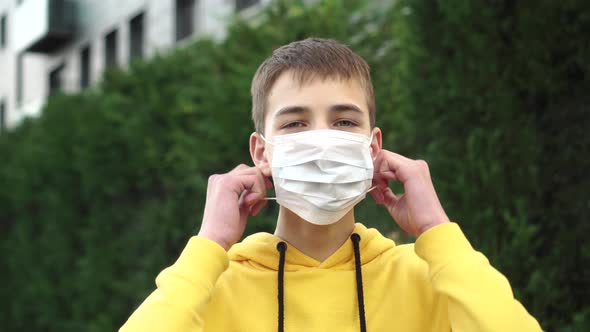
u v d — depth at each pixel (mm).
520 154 3568
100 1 15711
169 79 7203
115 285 7047
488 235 3504
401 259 2068
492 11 3699
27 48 17844
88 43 16266
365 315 1989
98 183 7543
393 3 5562
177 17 12414
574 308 3404
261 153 2131
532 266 3432
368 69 2148
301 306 1985
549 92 3557
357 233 2098
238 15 6145
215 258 1951
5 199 10078
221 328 1997
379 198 2160
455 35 3828
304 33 5512
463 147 3742
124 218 7406
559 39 3533
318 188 1949
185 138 6059
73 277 8172
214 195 2068
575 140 3500
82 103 8609
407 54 4191
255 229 5105
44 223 8789
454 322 1836
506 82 3662
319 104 1975
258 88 2137
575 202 3463
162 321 1825
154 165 6867
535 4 3580
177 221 6363
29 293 8961
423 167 2062
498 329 1765
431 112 3977
